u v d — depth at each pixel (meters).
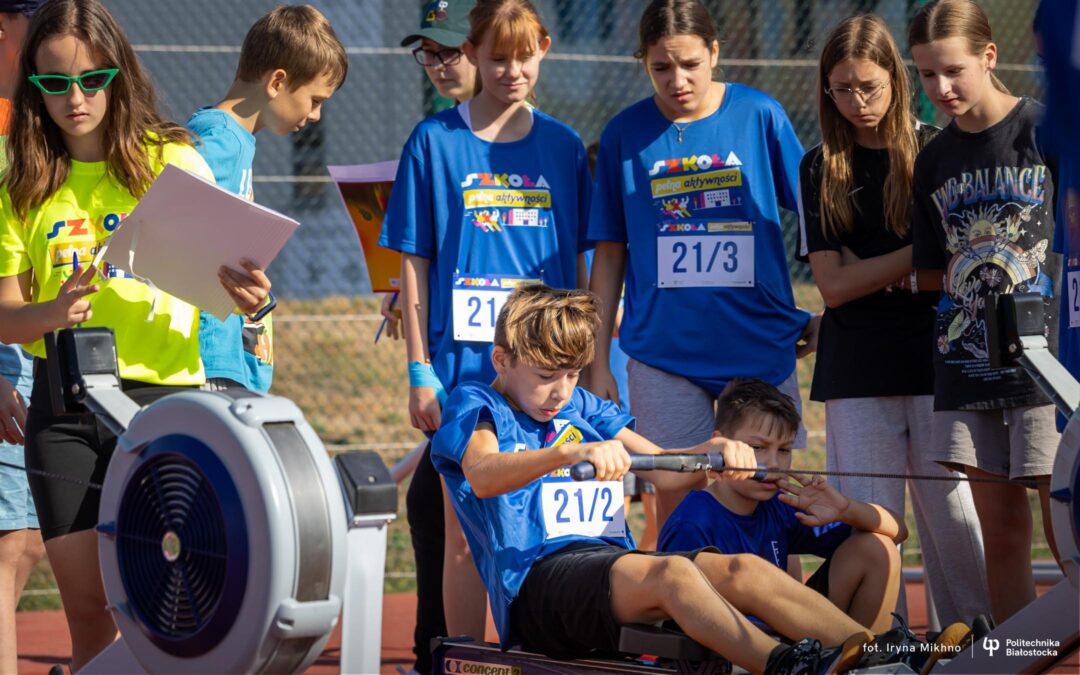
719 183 7.64
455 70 9.21
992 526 6.94
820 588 6.29
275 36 7.15
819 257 7.36
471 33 7.47
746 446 5.64
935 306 7.30
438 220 7.57
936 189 6.88
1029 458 6.60
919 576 10.07
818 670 4.96
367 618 4.60
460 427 5.85
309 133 19.28
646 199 7.71
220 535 4.44
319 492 4.39
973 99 6.66
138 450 4.81
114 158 6.03
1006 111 6.72
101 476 5.95
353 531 4.59
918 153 7.11
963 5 6.69
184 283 5.71
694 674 5.21
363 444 15.81
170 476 4.65
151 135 6.18
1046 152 6.35
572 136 7.88
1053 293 6.69
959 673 4.94
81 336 5.16
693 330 7.58
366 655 4.59
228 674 4.40
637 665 5.38
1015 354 5.07
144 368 6.05
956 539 7.23
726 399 6.46
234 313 6.77
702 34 7.40
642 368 7.71
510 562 5.75
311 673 8.39
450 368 7.52
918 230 7.00
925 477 5.48
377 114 18.92
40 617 10.61
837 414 7.38
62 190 6.05
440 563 7.73
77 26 5.80
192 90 18.30
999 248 6.62
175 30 18.27
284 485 4.33
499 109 7.67
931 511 7.32
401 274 7.70
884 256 7.14
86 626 6.02
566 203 7.73
